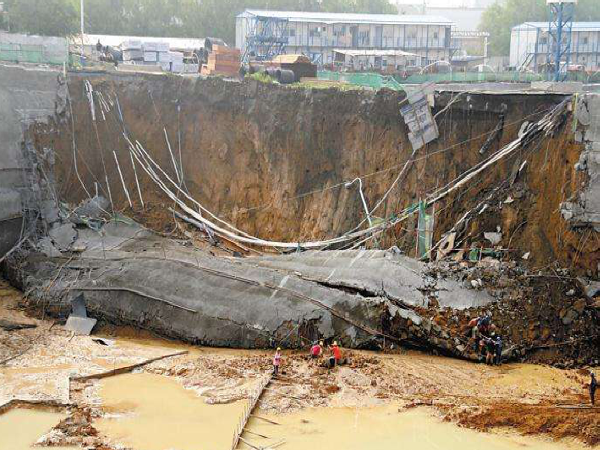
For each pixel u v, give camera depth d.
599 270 28.92
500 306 27.95
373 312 27.41
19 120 35.88
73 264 32.38
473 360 26.67
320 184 36.44
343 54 62.44
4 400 23.25
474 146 33.19
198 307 28.89
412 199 33.81
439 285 28.64
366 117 35.88
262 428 22.12
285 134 37.66
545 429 21.92
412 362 26.41
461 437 21.70
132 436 21.56
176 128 40.12
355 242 34.00
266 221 36.91
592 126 29.30
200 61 54.53
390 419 22.67
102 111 39.50
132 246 33.56
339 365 26.00
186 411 23.17
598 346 27.09
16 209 35.09
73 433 21.45
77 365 26.19
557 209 30.12
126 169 39.25
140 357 27.05
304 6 87.06
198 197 38.81
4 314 30.19
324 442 21.34
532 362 26.81
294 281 29.08
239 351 27.73
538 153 31.30
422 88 34.06
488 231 31.27
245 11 70.25
